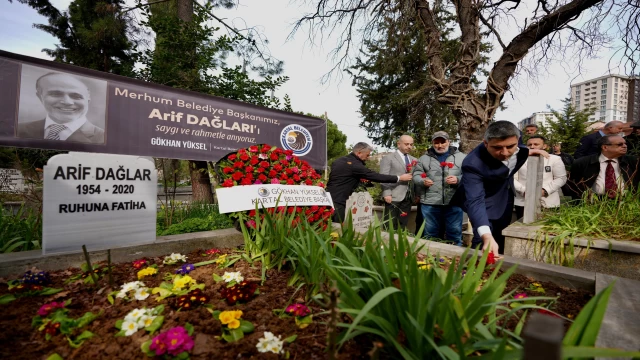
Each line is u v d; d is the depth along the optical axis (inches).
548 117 520.7
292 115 228.2
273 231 86.0
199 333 53.3
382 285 51.9
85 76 150.9
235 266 86.2
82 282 72.6
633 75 258.8
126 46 450.3
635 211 105.0
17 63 133.3
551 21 271.7
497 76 292.4
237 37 336.2
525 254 106.5
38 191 172.7
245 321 55.2
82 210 81.4
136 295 64.0
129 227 89.0
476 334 43.9
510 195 121.9
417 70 632.4
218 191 107.0
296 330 55.0
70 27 493.4
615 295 63.1
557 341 22.5
